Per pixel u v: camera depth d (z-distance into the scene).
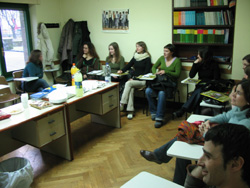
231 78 3.63
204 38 3.87
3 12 4.21
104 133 3.43
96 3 4.70
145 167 2.59
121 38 4.62
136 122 3.80
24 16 4.60
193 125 1.81
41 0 4.65
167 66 4.07
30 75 3.93
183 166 1.96
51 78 5.09
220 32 3.74
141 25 4.36
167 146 2.16
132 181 1.28
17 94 4.01
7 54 4.39
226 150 0.78
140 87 4.09
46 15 4.80
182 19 3.96
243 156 0.77
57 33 5.08
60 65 5.23
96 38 4.89
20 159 2.24
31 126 2.31
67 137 2.64
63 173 2.50
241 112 1.64
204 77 3.72
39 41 4.68
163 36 4.23
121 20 4.52
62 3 5.04
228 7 3.62
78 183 2.33
